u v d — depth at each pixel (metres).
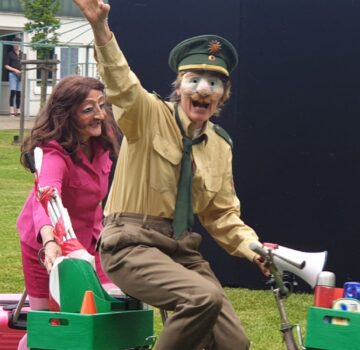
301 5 7.99
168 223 4.48
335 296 4.34
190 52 4.47
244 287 8.38
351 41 7.98
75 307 4.41
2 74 26.84
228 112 8.19
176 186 4.48
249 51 8.09
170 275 4.23
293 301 7.97
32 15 21.23
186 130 4.48
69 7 24.06
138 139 4.43
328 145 8.09
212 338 4.38
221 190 4.69
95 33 4.23
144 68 8.19
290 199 8.17
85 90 5.02
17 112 25.38
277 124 8.13
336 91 8.03
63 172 4.95
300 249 8.20
